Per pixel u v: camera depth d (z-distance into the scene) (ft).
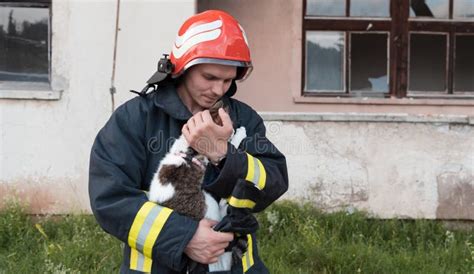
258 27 23.40
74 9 19.97
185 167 7.16
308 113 19.66
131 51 20.16
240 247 7.42
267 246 17.33
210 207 7.20
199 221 7.06
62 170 20.06
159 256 6.96
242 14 23.36
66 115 20.04
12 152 19.94
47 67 20.68
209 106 7.50
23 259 16.28
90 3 19.94
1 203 19.83
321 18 23.63
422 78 24.08
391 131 19.88
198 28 7.27
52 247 16.44
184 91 7.65
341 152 19.86
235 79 7.92
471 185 19.97
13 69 20.70
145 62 20.20
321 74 23.89
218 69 7.25
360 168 19.90
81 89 20.07
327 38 23.79
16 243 17.58
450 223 20.15
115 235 7.14
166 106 7.41
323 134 19.80
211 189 7.17
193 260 7.15
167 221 6.94
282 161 7.89
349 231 19.08
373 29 23.77
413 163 19.94
